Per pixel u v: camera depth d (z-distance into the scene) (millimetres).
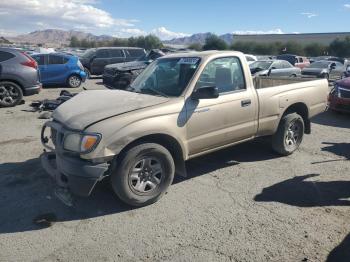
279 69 17188
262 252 3553
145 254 3525
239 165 5855
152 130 4246
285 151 6211
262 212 4336
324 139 7598
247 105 5324
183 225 4039
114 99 4652
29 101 11914
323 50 70000
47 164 4527
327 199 4699
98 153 3930
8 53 10750
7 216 4207
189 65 4973
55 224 4051
